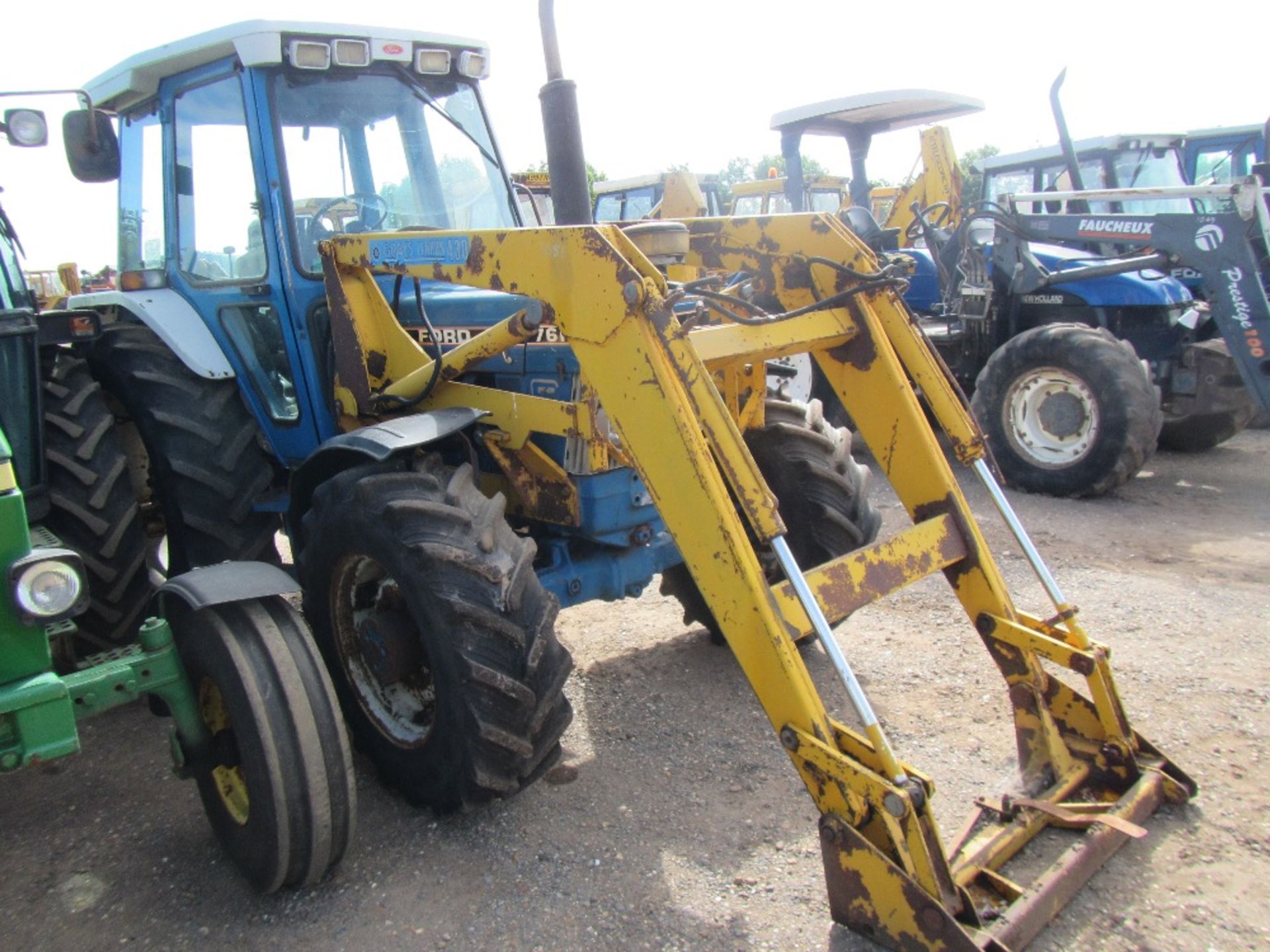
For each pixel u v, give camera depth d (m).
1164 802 2.77
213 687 2.64
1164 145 8.82
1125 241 6.62
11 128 3.40
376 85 3.87
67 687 2.27
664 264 3.11
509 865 2.72
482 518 2.83
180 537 3.89
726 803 2.99
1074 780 2.72
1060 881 2.30
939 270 7.66
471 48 4.00
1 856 2.89
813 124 8.43
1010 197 7.13
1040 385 6.42
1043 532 5.59
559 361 3.21
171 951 2.45
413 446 2.93
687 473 2.37
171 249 4.07
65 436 3.66
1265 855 2.58
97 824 3.05
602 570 3.43
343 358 3.51
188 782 3.29
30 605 2.18
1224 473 6.98
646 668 3.99
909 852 2.15
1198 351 6.77
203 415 3.84
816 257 3.06
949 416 2.95
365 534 2.84
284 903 2.60
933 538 2.79
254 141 3.61
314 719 2.51
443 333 3.61
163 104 4.00
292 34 3.55
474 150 4.16
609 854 2.74
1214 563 4.95
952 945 2.08
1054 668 3.74
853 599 2.52
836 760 2.22
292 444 4.00
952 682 3.69
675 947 2.36
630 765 3.23
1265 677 3.61
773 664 2.31
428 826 2.92
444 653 2.67
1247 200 6.04
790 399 4.04
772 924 2.41
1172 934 2.31
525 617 2.75
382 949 2.41
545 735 2.79
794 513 3.67
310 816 2.47
